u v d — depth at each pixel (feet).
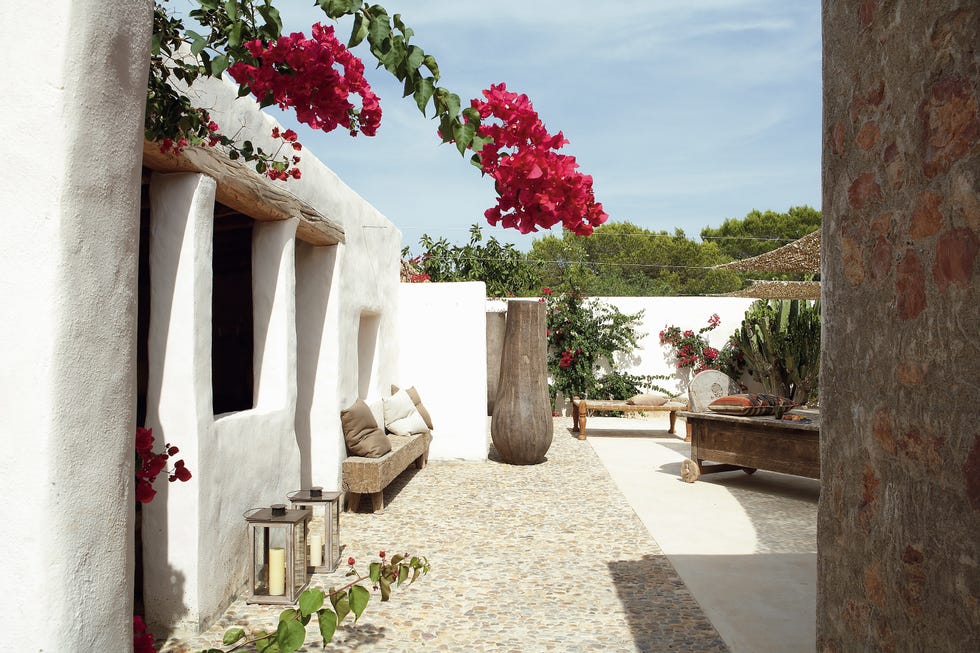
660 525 18.70
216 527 12.17
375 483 19.56
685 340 44.24
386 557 15.66
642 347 45.11
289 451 16.12
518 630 11.65
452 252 51.29
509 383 27.91
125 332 6.27
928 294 4.93
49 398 5.38
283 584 12.96
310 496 14.92
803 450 20.90
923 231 5.01
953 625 4.59
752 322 42.11
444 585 13.89
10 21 5.41
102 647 5.89
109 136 5.91
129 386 6.34
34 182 5.38
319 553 14.74
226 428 12.72
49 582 5.38
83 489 5.69
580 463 28.43
